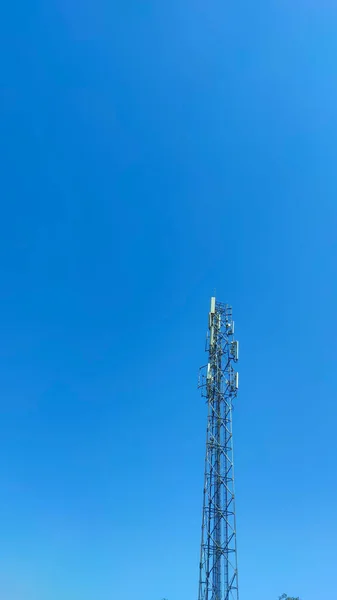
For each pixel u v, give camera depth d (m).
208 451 75.44
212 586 66.44
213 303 89.19
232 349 84.88
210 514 71.31
